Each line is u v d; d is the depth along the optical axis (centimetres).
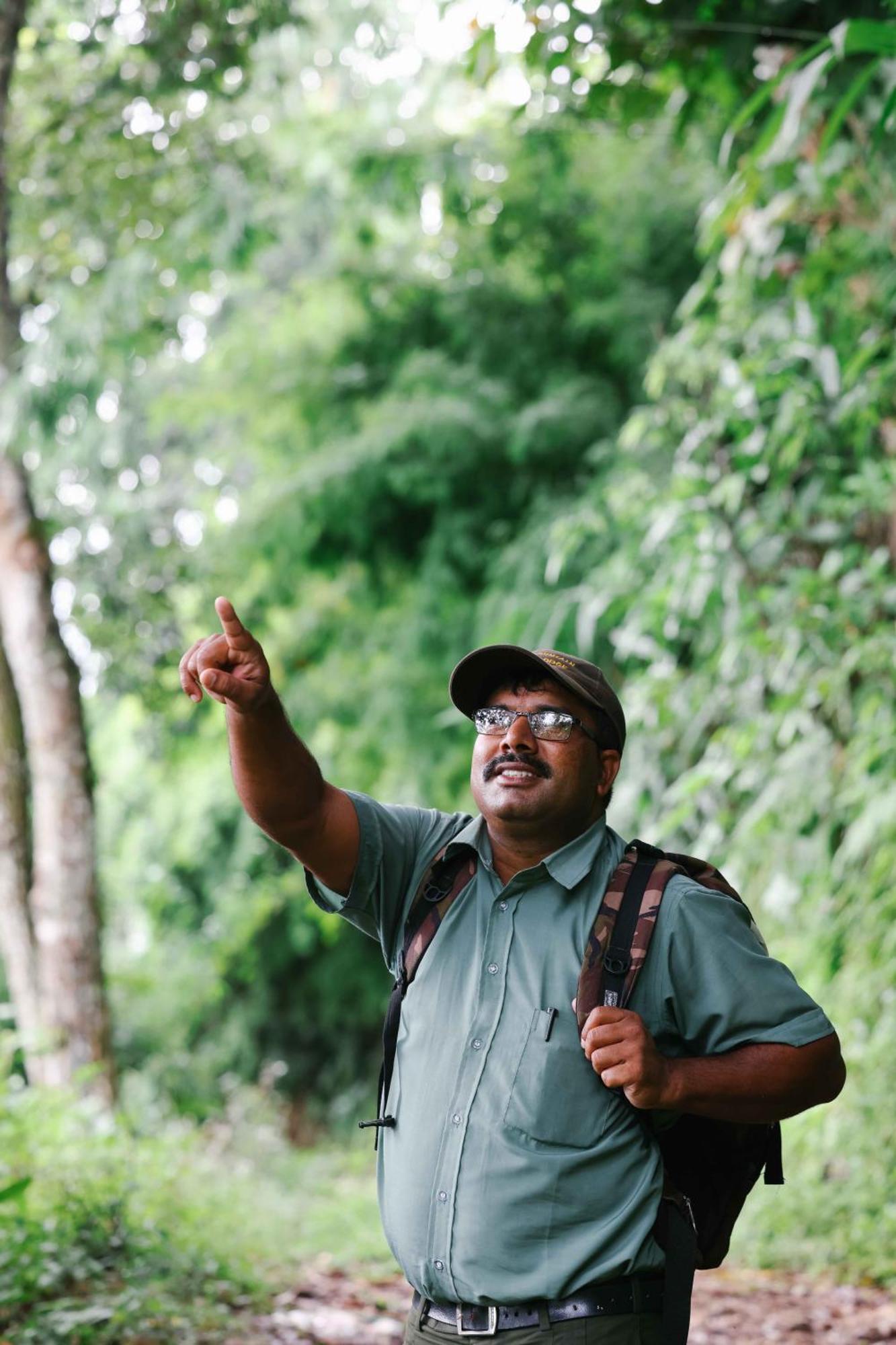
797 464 823
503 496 1447
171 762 1591
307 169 1226
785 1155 810
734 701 859
